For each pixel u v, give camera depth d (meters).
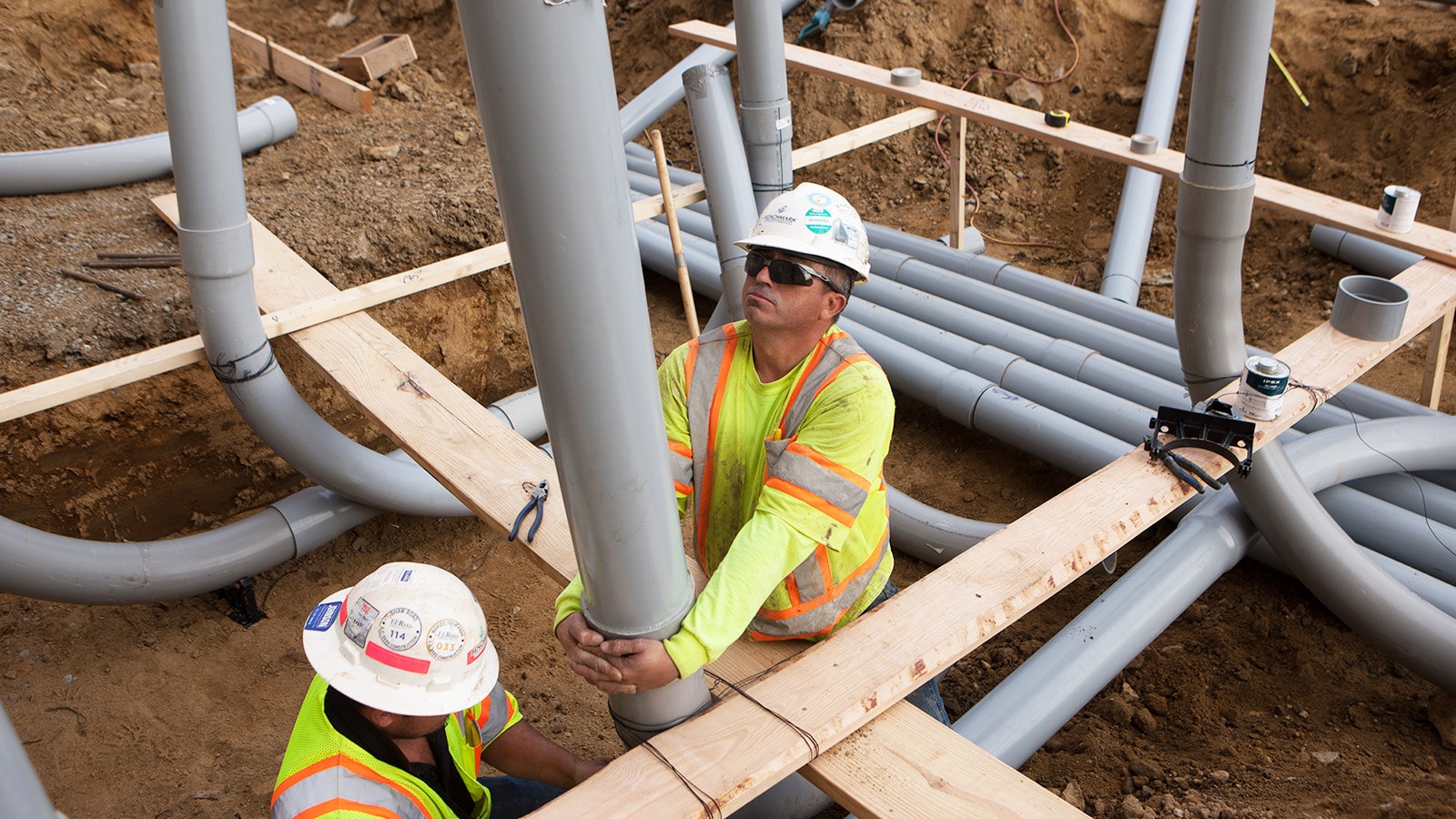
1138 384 4.80
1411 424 4.17
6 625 4.33
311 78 6.77
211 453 4.71
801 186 2.18
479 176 5.59
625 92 8.89
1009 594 2.39
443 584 2.21
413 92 7.02
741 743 2.07
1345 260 6.20
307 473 4.15
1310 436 4.06
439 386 3.47
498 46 1.37
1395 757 3.45
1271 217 6.66
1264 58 2.69
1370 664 3.85
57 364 4.29
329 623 2.24
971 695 3.94
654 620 1.98
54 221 5.09
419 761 2.33
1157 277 6.55
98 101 6.39
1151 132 6.75
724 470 2.31
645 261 6.46
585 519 1.84
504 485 2.95
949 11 8.05
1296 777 3.37
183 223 3.53
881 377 2.13
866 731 2.20
